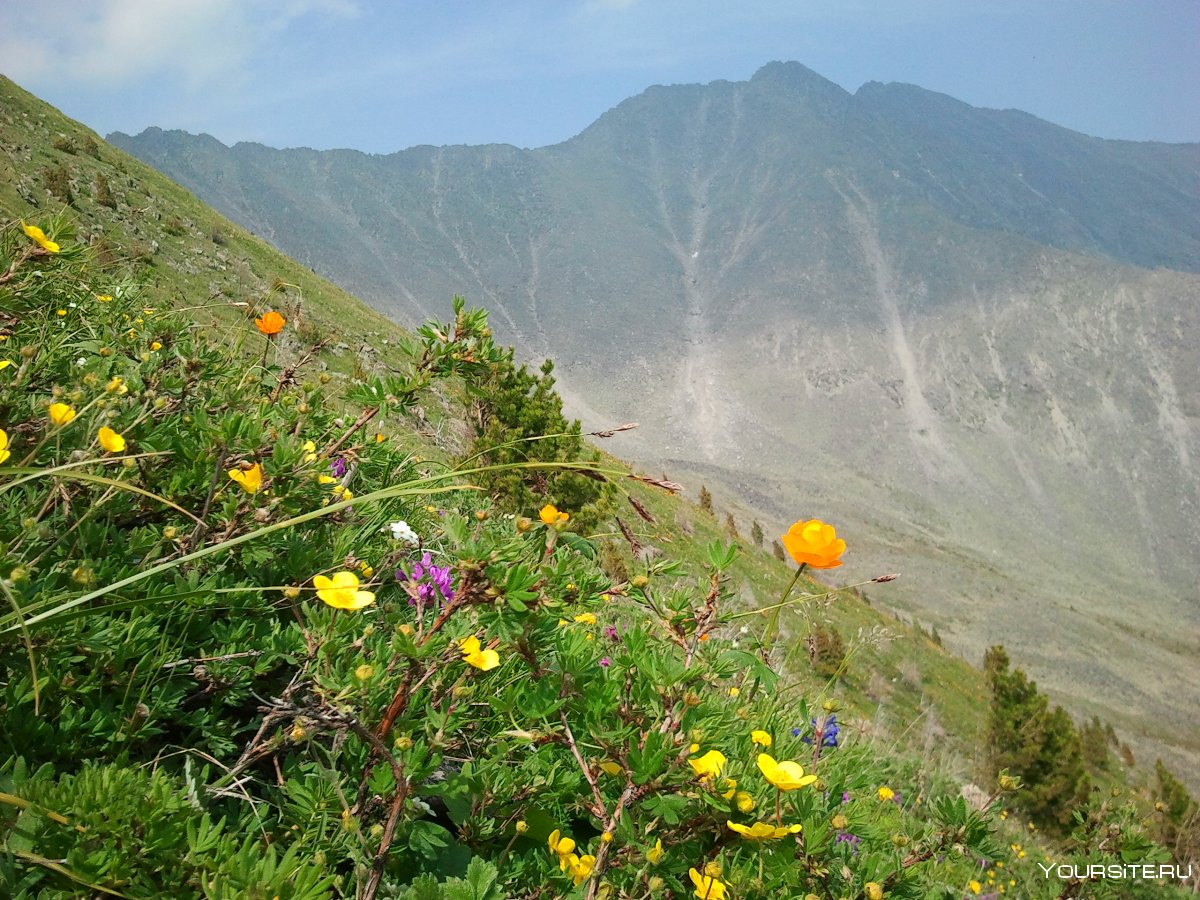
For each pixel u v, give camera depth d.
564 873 1.86
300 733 1.61
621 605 2.53
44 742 1.67
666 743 1.81
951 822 2.26
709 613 2.10
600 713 1.94
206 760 1.86
